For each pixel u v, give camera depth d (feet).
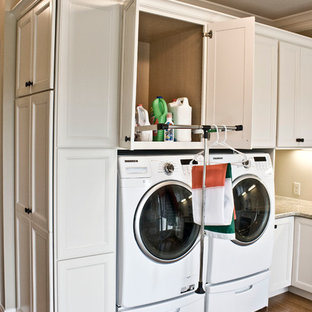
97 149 7.14
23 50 8.22
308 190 11.84
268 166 9.46
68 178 6.89
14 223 8.96
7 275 9.02
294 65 10.19
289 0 10.41
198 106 8.70
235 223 8.73
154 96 10.05
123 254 7.21
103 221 7.26
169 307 7.81
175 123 8.54
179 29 8.78
